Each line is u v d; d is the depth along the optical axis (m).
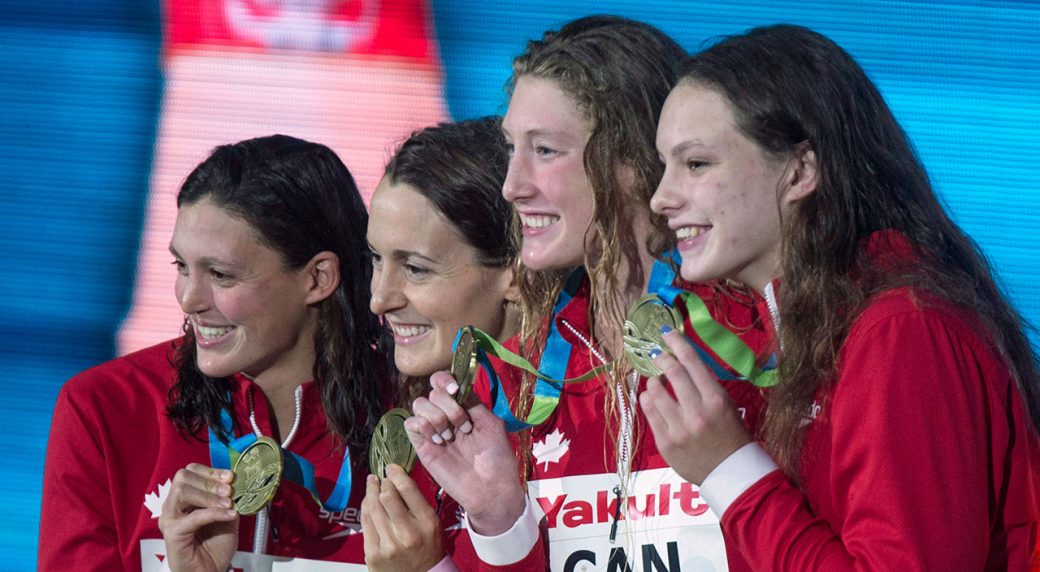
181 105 20.20
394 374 10.37
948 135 19.22
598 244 8.45
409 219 9.05
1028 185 19.08
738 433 7.30
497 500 8.48
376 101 19.95
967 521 6.52
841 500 6.89
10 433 19.47
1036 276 18.89
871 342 6.84
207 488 9.27
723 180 7.30
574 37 8.52
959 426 6.62
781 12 19.52
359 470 10.11
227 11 20.11
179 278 9.84
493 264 9.18
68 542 9.95
